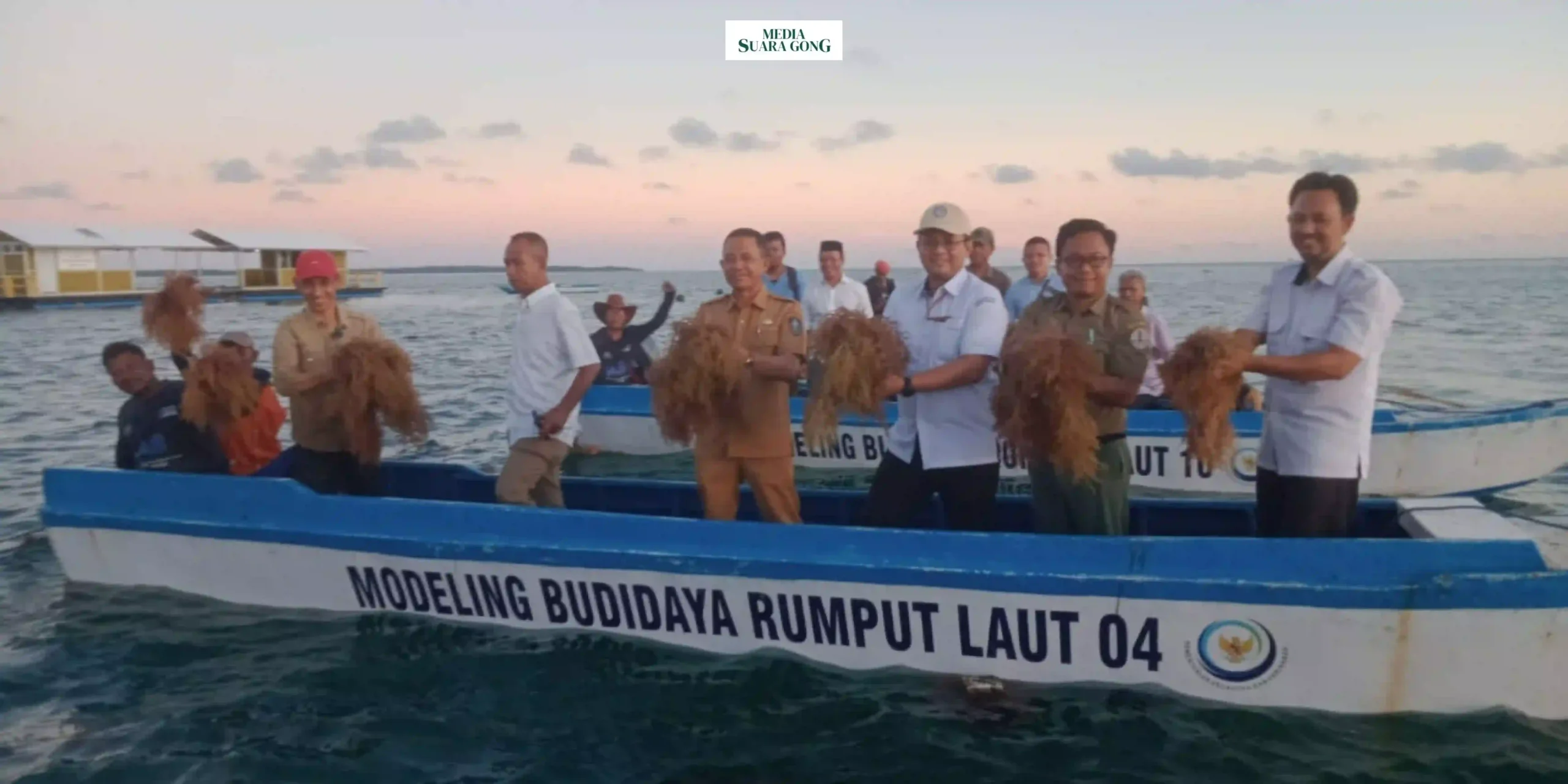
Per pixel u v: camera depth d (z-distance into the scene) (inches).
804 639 189.9
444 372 739.4
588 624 201.5
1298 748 162.4
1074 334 181.9
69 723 177.2
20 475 379.9
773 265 411.5
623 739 170.6
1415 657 165.2
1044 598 175.2
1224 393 166.7
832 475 392.2
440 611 209.3
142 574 229.6
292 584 217.8
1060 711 174.9
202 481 221.9
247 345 255.9
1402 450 342.3
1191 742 164.7
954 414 196.9
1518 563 164.4
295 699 184.4
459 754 166.7
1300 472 175.9
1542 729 163.3
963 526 202.7
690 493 255.8
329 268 233.0
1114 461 184.2
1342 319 167.5
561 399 230.2
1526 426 346.3
